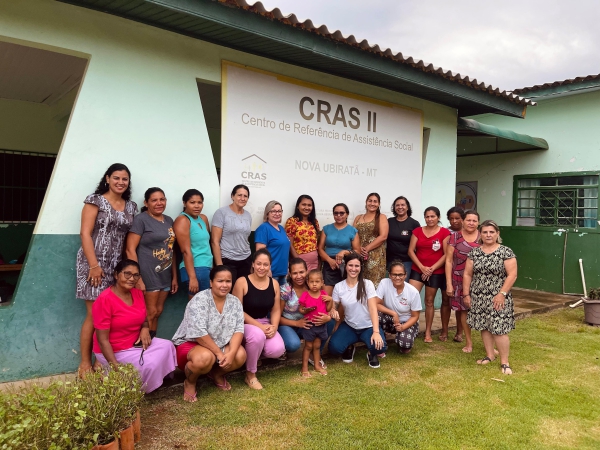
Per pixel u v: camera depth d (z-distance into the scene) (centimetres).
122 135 403
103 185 372
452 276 509
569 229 870
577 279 856
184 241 404
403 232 555
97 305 318
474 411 341
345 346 441
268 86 504
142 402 332
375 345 421
